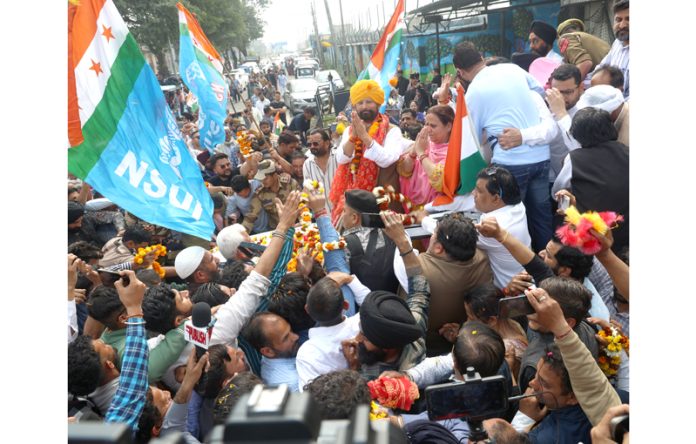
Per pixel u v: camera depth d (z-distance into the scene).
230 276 3.57
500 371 2.58
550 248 3.17
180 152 3.84
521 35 13.59
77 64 3.43
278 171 6.39
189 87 7.21
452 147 4.09
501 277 3.51
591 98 4.07
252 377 2.29
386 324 2.42
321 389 1.93
